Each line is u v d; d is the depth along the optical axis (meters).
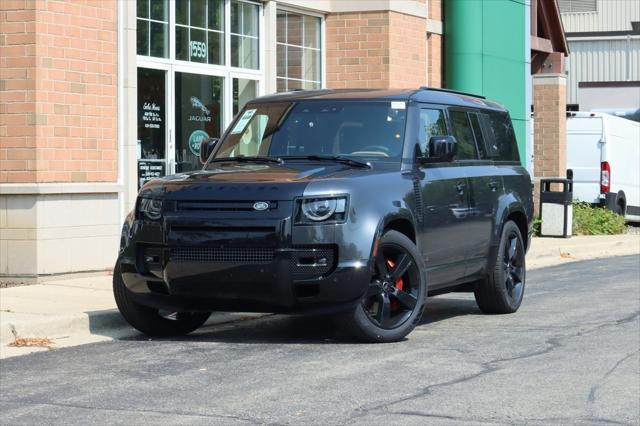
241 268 9.27
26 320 10.11
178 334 10.51
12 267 13.49
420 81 20.64
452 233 10.71
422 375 8.27
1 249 13.53
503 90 24.92
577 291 14.12
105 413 7.09
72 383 8.04
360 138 10.49
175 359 9.01
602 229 24.77
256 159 10.44
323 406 7.26
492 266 11.59
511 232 11.96
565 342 9.87
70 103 13.84
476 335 10.30
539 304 12.77
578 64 52.38
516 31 25.48
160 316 10.23
